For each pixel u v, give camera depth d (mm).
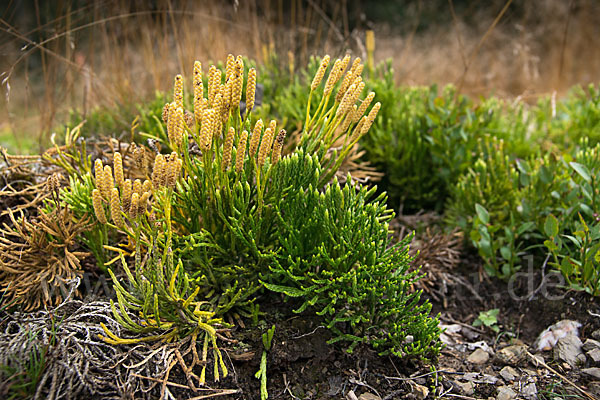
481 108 564
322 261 376
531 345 433
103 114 584
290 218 374
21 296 376
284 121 488
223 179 361
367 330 395
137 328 349
